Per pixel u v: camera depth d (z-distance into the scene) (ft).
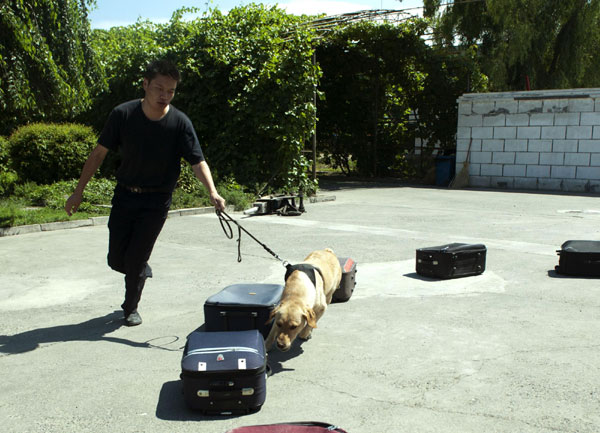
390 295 19.19
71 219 34.71
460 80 70.74
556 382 11.91
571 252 21.35
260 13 52.21
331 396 11.40
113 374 12.60
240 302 14.14
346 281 18.17
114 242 15.60
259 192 47.96
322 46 67.41
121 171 15.23
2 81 34.32
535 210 41.81
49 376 12.50
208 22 51.44
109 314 17.19
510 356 13.47
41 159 47.29
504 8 72.54
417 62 70.90
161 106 14.24
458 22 79.71
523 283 20.65
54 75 35.76
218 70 49.65
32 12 36.11
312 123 50.85
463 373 12.47
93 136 50.52
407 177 77.77
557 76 76.59
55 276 21.93
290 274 14.03
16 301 18.56
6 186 44.75
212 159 50.42
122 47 56.24
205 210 40.83
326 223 35.40
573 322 16.05
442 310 17.38
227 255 25.67
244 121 50.42
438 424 10.12
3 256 25.57
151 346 14.40
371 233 31.32
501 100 62.08
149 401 11.27
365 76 73.77
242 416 10.63
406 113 75.92
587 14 73.36
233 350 10.85
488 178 64.08
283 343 11.91
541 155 60.44
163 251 26.63
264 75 48.21
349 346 14.33
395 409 10.75
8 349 14.19
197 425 10.27
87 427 10.18
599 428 9.89
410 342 14.55
